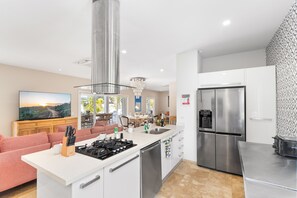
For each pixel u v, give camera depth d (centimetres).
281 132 225
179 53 345
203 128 297
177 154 299
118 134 223
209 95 290
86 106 667
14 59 382
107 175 132
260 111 257
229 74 285
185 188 227
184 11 188
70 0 164
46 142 247
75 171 111
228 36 259
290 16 185
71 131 149
